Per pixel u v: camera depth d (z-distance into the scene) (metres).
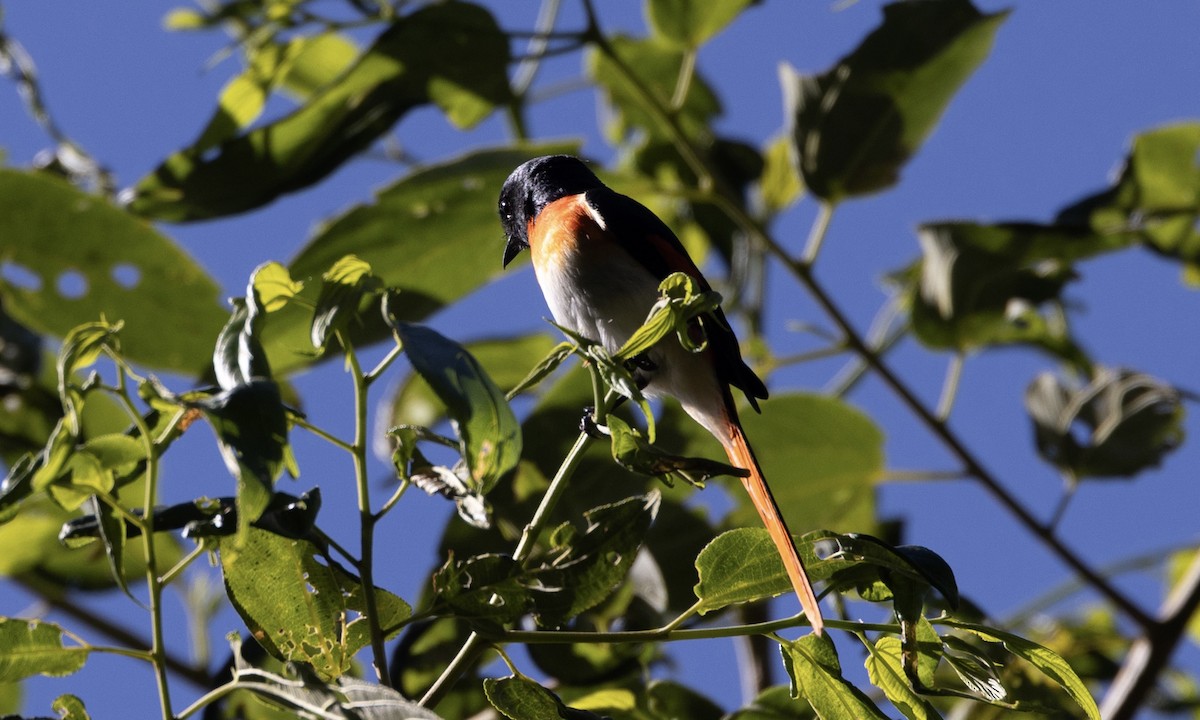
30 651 4.32
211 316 9.56
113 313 9.45
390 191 8.68
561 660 7.24
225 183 9.34
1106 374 9.68
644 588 7.55
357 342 8.86
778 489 9.19
